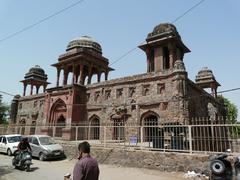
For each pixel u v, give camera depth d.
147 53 23.75
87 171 3.62
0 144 18.64
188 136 10.97
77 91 24.73
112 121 21.92
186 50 24.86
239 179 7.37
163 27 23.03
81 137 18.58
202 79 30.30
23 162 11.64
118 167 12.38
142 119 20.12
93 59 29.38
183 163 10.47
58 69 30.22
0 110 47.31
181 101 17.80
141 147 12.57
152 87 20.11
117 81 22.61
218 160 8.18
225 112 29.23
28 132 28.14
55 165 13.50
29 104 32.22
